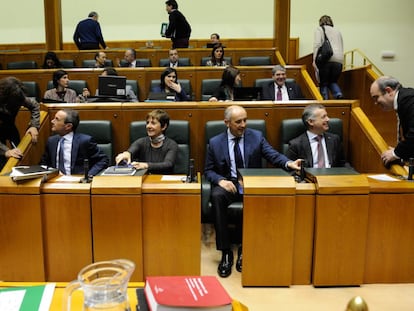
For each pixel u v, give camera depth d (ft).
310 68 23.84
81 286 3.68
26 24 30.30
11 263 7.00
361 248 7.25
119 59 20.61
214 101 12.00
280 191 7.10
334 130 10.52
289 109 10.82
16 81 8.96
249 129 9.71
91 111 10.77
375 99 8.89
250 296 7.06
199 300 3.37
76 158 9.46
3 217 6.90
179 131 10.43
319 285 7.32
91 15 22.59
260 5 29.99
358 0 29.09
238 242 9.52
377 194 7.23
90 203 6.89
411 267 7.43
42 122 10.39
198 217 6.97
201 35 30.30
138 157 9.64
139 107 10.77
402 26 29.14
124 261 3.80
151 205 6.94
